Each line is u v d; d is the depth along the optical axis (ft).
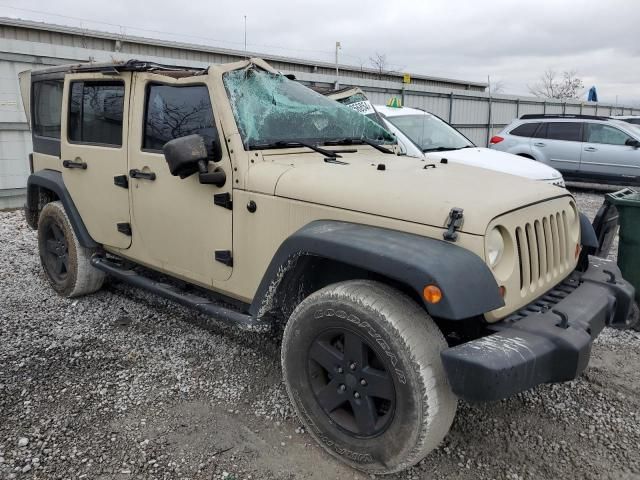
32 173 16.89
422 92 56.85
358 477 8.60
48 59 31.12
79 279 15.37
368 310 7.91
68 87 14.32
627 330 14.33
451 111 61.41
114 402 10.57
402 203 8.36
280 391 11.03
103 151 13.23
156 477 8.54
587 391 11.27
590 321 8.49
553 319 8.27
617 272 10.54
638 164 39.58
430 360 7.60
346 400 8.55
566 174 42.65
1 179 30.07
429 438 7.69
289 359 9.18
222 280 10.87
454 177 9.69
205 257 11.08
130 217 12.82
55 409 10.28
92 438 9.45
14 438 9.40
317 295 8.68
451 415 7.91
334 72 75.56
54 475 8.52
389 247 7.80
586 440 9.65
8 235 23.86
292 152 10.94
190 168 9.96
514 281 8.22
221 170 10.41
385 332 7.73
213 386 11.21
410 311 7.90
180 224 11.45
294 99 11.71
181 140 9.64
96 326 14.10
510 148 44.62
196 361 12.26
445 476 8.69
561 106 81.82
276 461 8.95
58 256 16.12
